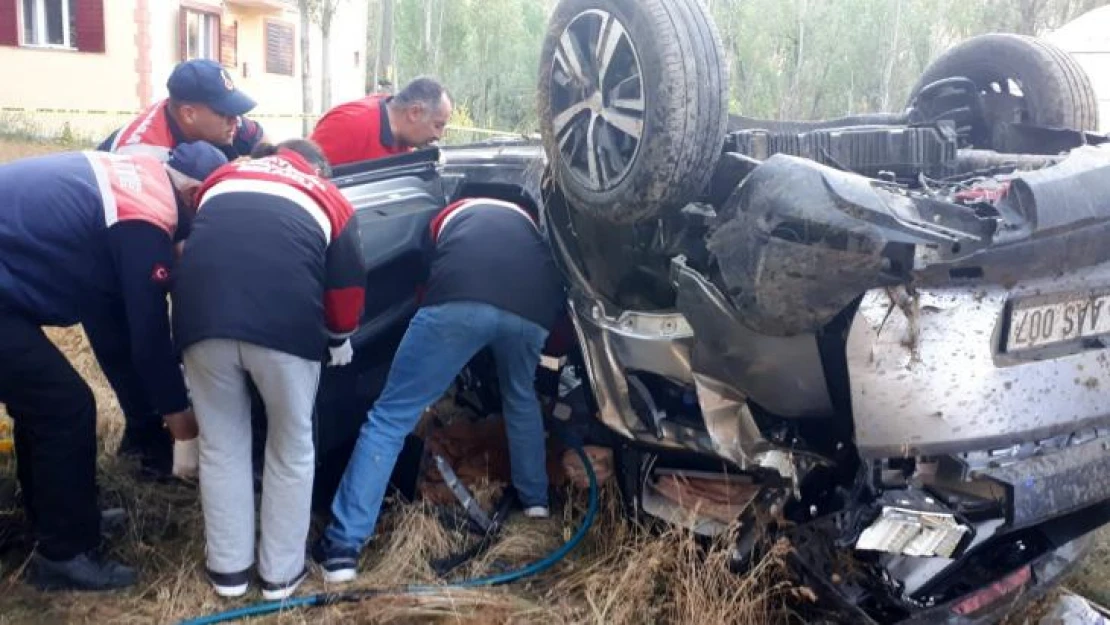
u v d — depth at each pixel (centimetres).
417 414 357
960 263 268
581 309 361
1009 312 281
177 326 307
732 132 379
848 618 285
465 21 2495
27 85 1764
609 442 378
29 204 307
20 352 304
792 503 304
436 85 519
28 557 337
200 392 313
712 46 310
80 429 319
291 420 316
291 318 305
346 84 2511
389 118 520
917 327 268
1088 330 300
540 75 364
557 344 393
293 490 322
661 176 309
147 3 1819
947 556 274
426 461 395
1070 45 1364
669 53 304
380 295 407
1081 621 326
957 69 496
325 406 379
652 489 353
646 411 338
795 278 271
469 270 350
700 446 325
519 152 431
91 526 329
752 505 308
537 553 361
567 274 370
